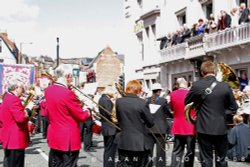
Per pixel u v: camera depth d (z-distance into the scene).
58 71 5.86
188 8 21.92
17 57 54.25
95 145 13.02
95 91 11.41
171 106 7.54
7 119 6.43
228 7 18.58
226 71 7.54
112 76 57.47
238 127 9.49
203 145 5.47
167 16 24.19
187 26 21.95
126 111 5.46
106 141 7.90
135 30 28.39
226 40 17.05
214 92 5.38
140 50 28.05
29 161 9.59
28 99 6.69
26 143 6.57
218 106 5.38
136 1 28.61
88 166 8.84
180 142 7.46
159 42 25.06
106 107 7.79
